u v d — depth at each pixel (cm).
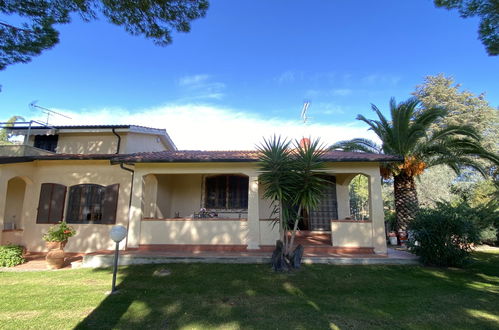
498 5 644
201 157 972
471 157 1645
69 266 893
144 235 983
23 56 677
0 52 652
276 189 805
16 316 488
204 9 675
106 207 1086
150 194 1157
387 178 1430
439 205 935
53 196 1114
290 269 790
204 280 703
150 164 1017
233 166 1002
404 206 1320
